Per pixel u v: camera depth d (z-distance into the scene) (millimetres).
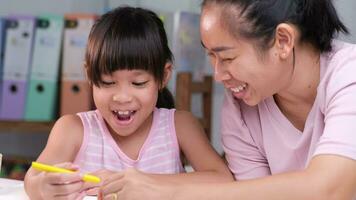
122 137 1067
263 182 671
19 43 2377
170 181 754
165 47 1015
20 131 2477
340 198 669
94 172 956
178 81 2035
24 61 2367
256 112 967
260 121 960
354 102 736
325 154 695
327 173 668
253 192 664
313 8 826
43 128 2338
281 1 781
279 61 784
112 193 723
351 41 1086
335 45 882
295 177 670
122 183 718
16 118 2385
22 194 882
